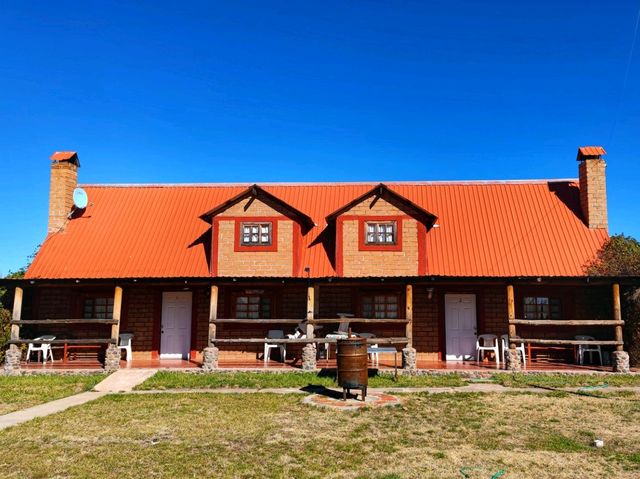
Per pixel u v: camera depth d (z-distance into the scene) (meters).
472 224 21.28
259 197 20.66
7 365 17.64
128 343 19.94
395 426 10.82
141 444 9.55
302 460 8.69
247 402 13.20
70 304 20.58
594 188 20.94
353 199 21.66
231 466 8.38
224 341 17.75
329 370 17.06
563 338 19.61
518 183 23.00
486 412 12.04
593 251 19.80
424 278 17.59
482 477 7.96
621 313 18.70
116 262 20.62
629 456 8.91
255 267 20.22
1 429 10.62
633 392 14.26
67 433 10.30
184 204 23.06
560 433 10.33
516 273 19.33
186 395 14.25
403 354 17.38
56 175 22.53
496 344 19.00
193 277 18.28
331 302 20.23
